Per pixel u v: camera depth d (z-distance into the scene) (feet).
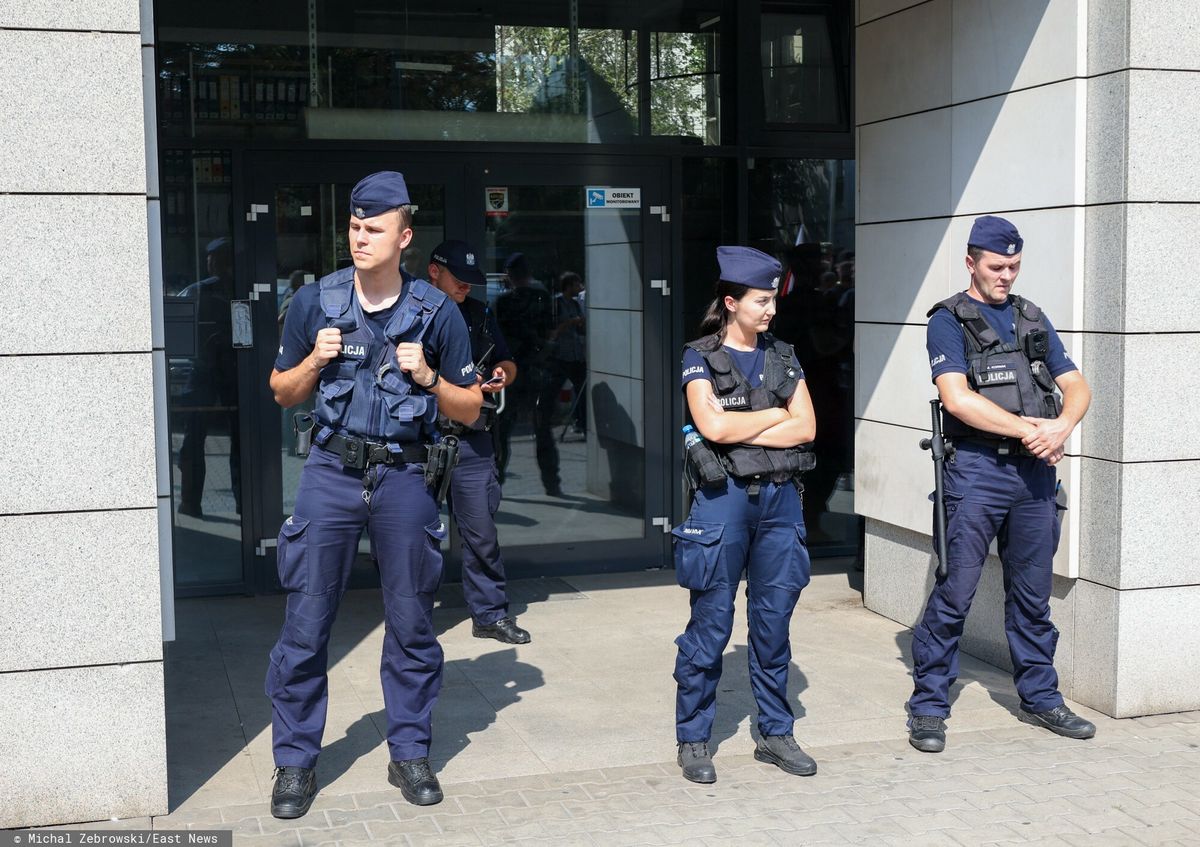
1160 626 15.93
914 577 20.13
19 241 11.93
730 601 13.75
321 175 21.94
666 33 23.50
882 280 20.35
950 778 13.99
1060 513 16.46
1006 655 18.07
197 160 21.57
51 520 12.19
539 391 23.39
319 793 13.48
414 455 13.05
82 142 12.02
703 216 24.03
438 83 22.48
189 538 22.08
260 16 21.61
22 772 12.34
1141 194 15.34
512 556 23.48
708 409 13.47
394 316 12.82
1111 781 13.91
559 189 23.09
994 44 17.42
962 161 18.22
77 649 12.36
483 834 12.44
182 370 21.85
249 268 21.79
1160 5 15.24
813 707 16.44
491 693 17.01
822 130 24.39
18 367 12.00
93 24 11.96
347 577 13.30
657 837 12.39
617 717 16.03
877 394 20.58
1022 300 15.37
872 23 20.42
